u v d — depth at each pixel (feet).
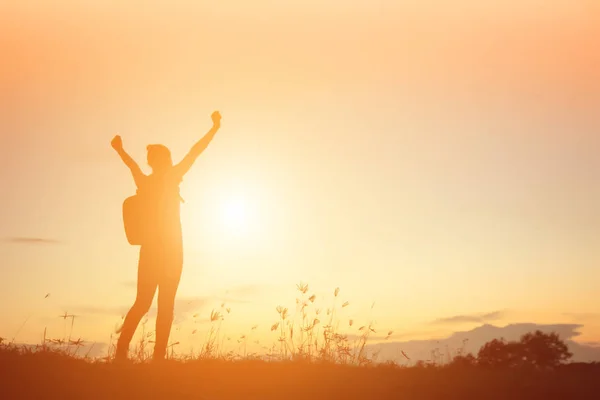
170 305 39.37
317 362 37.37
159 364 35.01
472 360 37.76
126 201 40.29
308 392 31.32
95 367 33.30
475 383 33.58
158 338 38.78
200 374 33.45
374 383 32.99
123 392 29.89
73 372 31.99
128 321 38.78
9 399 28.40
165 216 39.78
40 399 28.63
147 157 41.16
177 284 39.81
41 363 32.68
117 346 38.14
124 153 41.01
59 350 35.17
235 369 34.60
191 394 30.09
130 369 33.35
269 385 32.09
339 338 38.93
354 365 37.55
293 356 38.37
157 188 40.24
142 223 39.65
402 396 31.42
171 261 39.52
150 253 39.37
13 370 31.32
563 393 32.32
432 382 33.47
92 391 29.71
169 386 31.14
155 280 39.29
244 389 31.42
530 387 32.94
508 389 32.76
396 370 36.32
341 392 31.48
